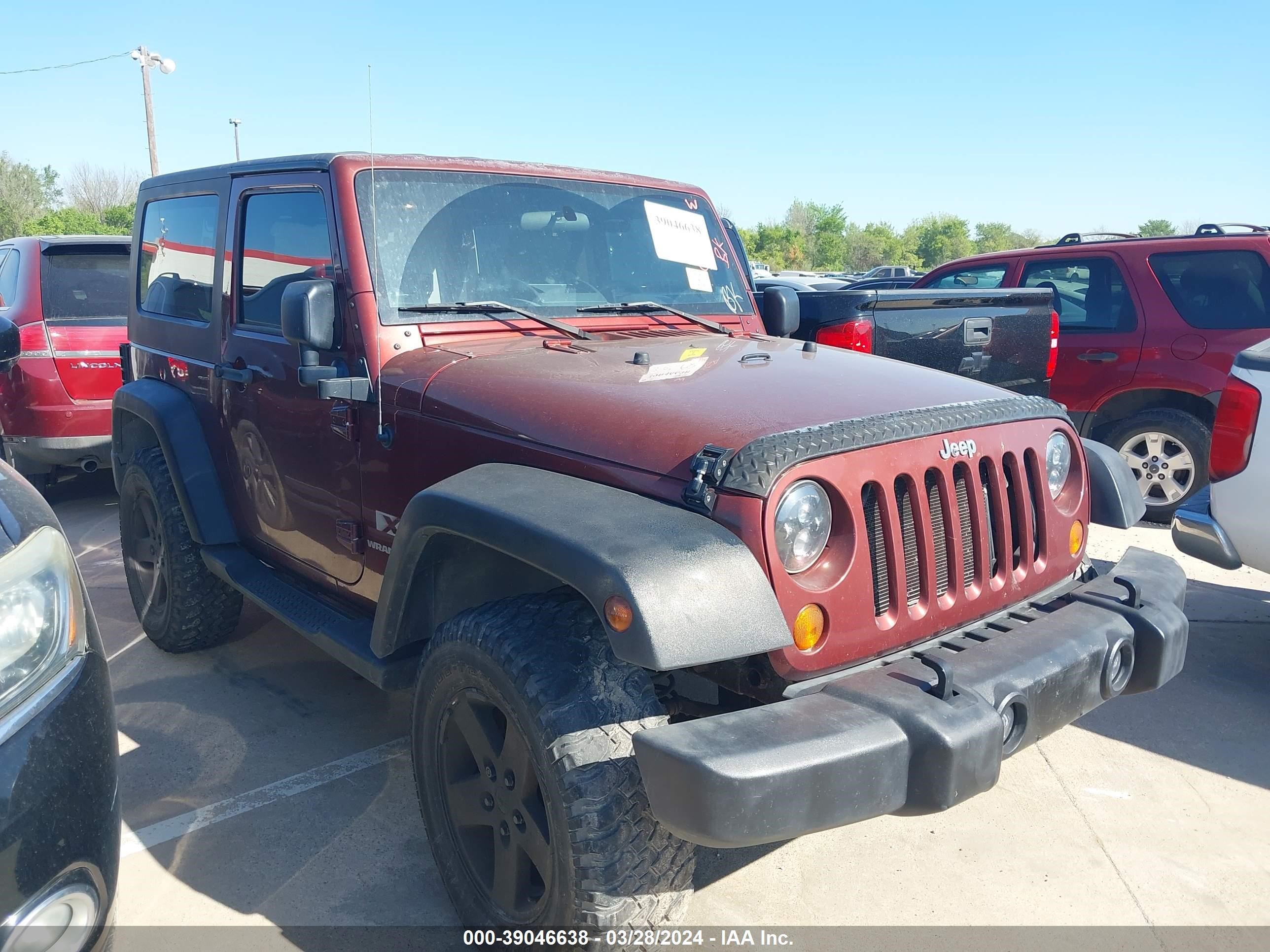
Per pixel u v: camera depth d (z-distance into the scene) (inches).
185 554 153.4
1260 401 139.9
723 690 92.7
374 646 101.0
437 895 103.7
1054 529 102.0
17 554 73.5
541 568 78.0
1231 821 118.3
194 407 151.9
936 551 90.9
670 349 116.8
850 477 83.4
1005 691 82.0
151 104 1157.7
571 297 129.6
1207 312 240.2
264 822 117.0
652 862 79.6
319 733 139.3
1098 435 261.6
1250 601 189.5
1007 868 109.6
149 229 171.3
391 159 120.3
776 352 118.1
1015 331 214.7
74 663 75.7
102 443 248.5
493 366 106.3
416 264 117.3
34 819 66.5
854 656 84.1
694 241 147.1
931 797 76.2
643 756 73.7
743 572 75.9
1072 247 263.1
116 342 247.0
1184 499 244.1
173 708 146.6
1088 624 93.5
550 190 132.3
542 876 84.1
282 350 126.7
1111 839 114.8
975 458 93.4
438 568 98.5
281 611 125.7
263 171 132.2
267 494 136.6
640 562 73.4
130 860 109.3
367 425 112.8
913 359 193.9
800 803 71.6
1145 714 145.3
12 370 241.3
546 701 80.1
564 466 90.4
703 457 81.1
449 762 95.3
